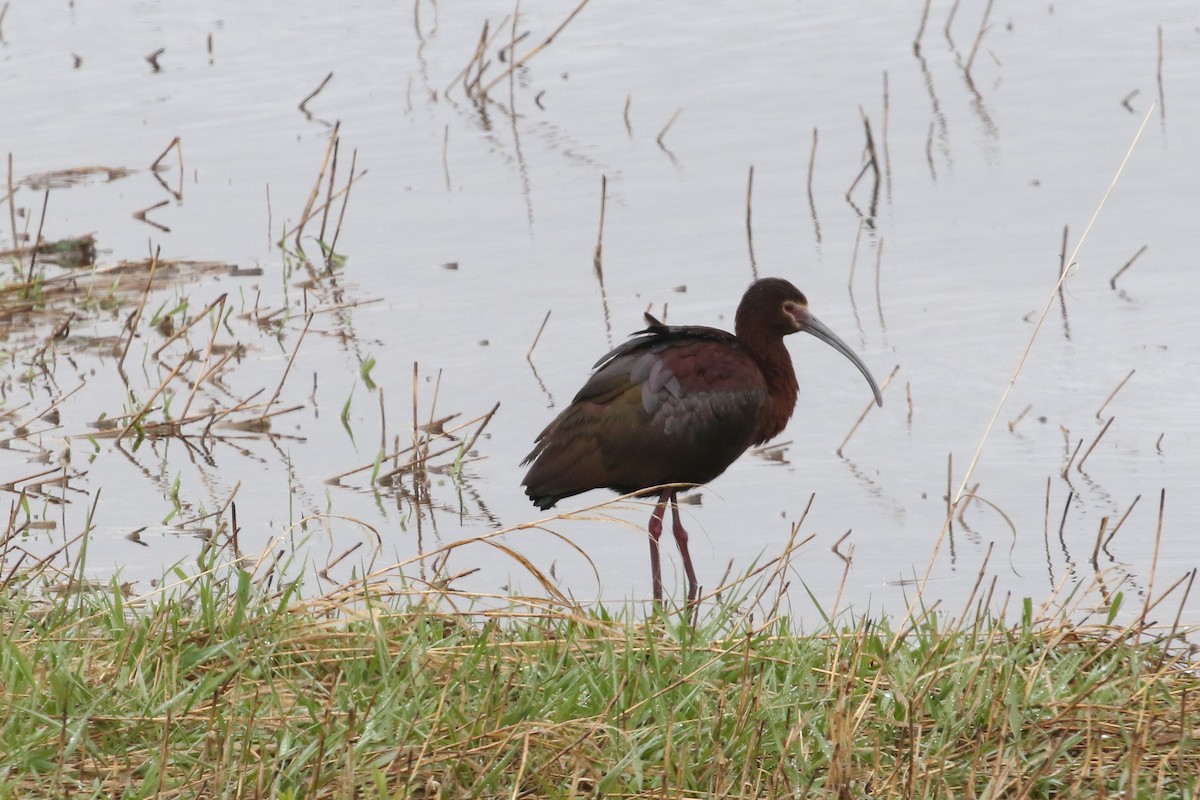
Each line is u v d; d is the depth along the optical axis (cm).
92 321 1712
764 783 689
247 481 1324
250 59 2652
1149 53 2438
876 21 2703
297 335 1661
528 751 683
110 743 689
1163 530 1180
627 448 1163
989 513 1230
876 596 1086
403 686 724
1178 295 1645
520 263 1827
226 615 807
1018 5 2738
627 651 761
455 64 2600
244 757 665
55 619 823
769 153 2150
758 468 1339
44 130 2353
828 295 1695
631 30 2736
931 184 1998
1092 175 1988
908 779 661
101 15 2900
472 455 1380
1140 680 769
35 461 1359
